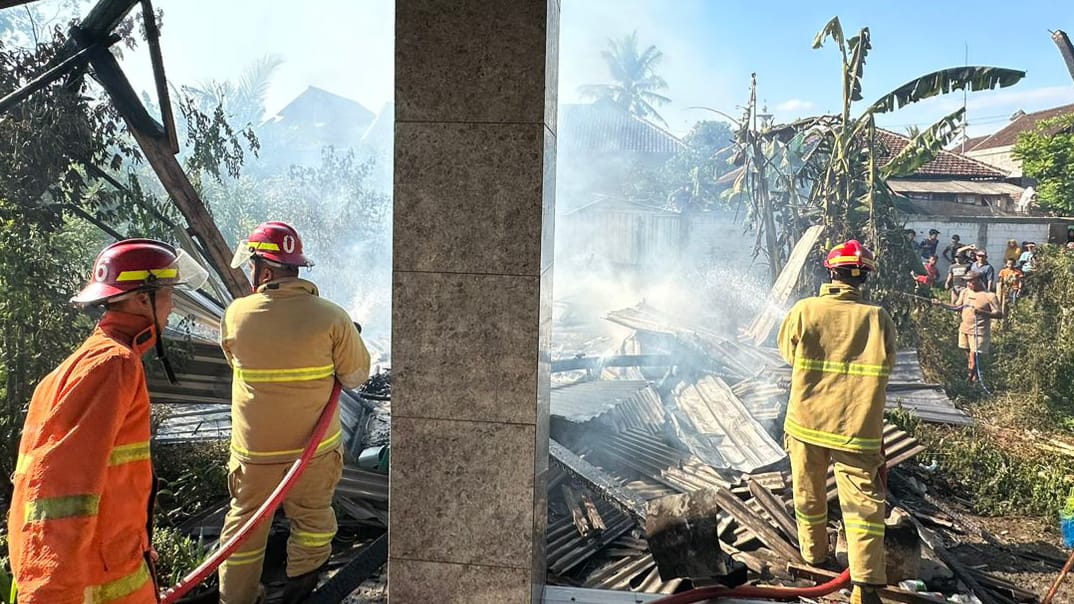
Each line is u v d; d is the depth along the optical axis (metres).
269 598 3.44
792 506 4.73
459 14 2.46
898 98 9.54
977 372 8.16
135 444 1.82
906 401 7.33
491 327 2.57
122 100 5.71
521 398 2.58
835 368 3.52
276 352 2.97
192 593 3.40
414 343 2.62
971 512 5.27
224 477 4.92
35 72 5.64
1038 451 6.46
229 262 6.08
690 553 3.44
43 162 5.54
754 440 5.62
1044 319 8.07
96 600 1.74
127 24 6.08
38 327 5.16
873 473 3.38
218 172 7.86
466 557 2.68
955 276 8.79
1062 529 4.92
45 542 1.53
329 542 3.28
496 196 2.51
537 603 2.87
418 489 2.68
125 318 1.90
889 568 3.60
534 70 2.45
